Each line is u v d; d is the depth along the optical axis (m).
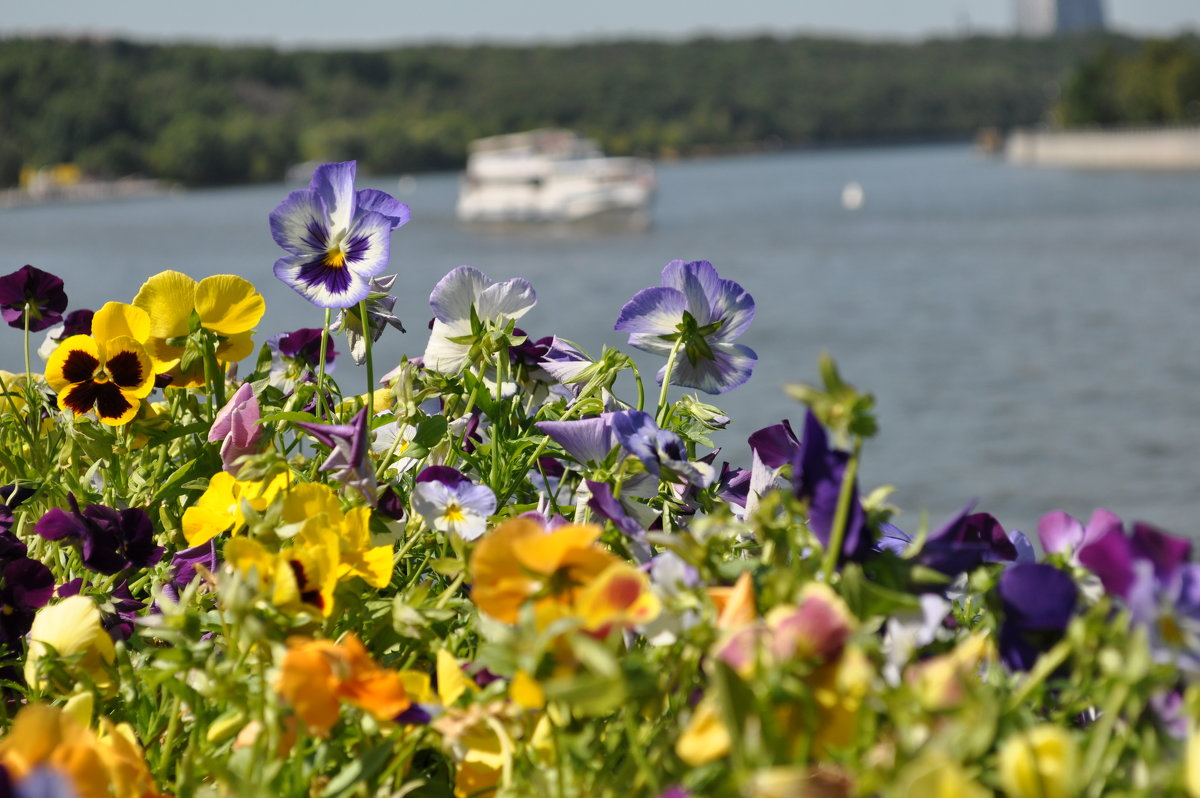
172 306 1.74
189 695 1.10
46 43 170.88
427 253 54.91
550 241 60.22
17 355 19.92
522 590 1.00
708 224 68.44
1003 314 27.56
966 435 15.60
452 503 1.42
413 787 1.09
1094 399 17.59
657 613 0.94
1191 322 24.55
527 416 1.72
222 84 173.12
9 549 1.48
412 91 181.88
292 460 1.48
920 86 196.38
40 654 1.24
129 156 156.25
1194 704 0.87
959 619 1.30
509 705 1.08
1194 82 107.75
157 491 1.69
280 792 1.07
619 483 1.36
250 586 1.10
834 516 1.08
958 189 91.19
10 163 153.12
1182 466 13.27
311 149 159.88
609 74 190.50
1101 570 0.98
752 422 15.51
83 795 0.92
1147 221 52.00
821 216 70.06
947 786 0.73
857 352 23.12
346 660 1.02
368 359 1.62
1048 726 0.94
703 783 0.95
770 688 0.85
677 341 1.58
